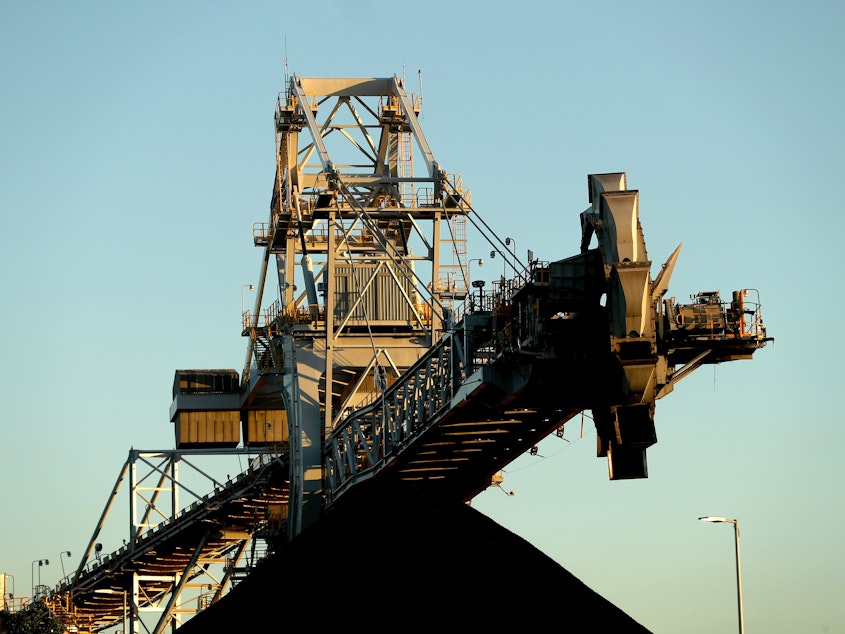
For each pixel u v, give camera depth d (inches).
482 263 6397.6
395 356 7268.7
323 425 7219.5
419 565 5113.2
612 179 4940.9
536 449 6348.4
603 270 4904.0
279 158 7529.5
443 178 7199.8
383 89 7598.4
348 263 7460.6
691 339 4923.7
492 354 5585.6
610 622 4899.1
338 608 4970.5
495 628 4771.2
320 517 7032.5
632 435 5073.8
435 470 6609.3
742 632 4953.3
